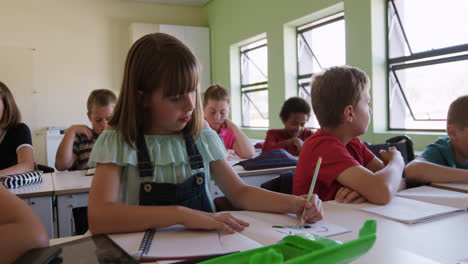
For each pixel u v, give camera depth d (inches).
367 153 56.9
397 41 129.3
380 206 36.9
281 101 180.5
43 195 60.3
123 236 28.5
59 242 28.8
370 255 23.0
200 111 39.7
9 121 77.4
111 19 234.1
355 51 135.2
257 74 214.2
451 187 44.8
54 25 219.6
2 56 207.8
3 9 207.8
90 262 20.8
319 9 149.3
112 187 32.7
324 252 16.9
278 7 176.2
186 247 25.4
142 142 35.9
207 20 253.1
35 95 215.3
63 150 86.7
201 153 40.0
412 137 120.2
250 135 214.2
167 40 33.4
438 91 118.4
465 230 28.8
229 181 40.6
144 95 34.0
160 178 36.2
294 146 102.4
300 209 33.4
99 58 231.1
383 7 129.0
